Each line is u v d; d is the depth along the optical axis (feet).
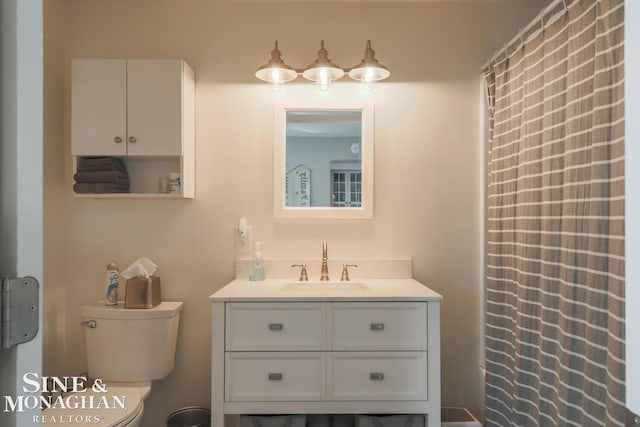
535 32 5.22
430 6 7.00
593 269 4.05
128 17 6.90
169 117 6.26
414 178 6.98
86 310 6.21
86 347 6.36
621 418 3.63
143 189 6.89
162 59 6.42
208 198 6.93
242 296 5.36
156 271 6.88
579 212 4.32
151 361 6.18
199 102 6.93
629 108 2.37
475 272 6.97
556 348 4.71
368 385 5.34
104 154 6.25
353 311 5.36
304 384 5.33
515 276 5.74
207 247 6.92
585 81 4.24
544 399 4.81
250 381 5.32
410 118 6.99
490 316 6.30
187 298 6.89
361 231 6.97
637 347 2.33
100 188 6.28
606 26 3.90
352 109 6.96
